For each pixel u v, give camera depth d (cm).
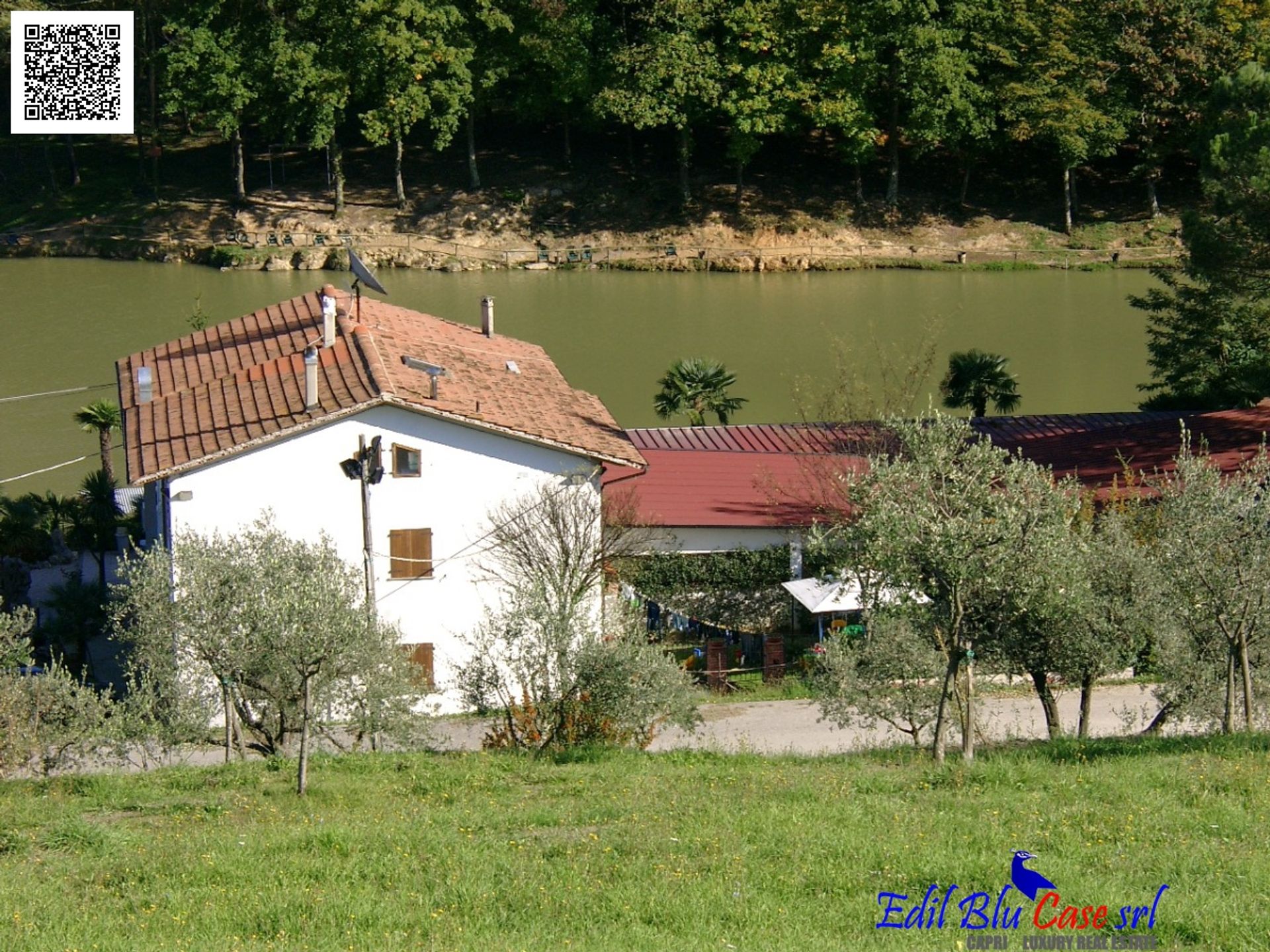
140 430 8300
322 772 5322
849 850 4003
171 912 3734
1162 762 4903
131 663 5881
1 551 9975
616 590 8506
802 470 9569
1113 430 10156
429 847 4222
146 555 5731
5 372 15350
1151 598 5581
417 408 7894
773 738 6950
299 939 3534
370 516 7825
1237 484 5412
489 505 8056
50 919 3697
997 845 4041
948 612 5131
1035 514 4869
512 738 6028
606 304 19350
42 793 5091
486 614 7194
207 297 19238
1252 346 12875
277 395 8275
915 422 5506
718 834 4209
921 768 5091
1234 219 11350
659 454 10044
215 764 6009
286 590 5166
